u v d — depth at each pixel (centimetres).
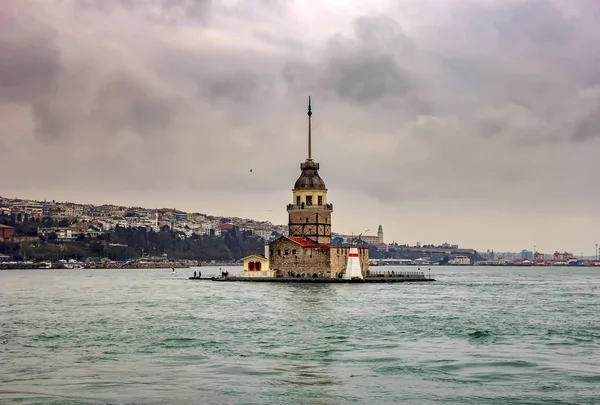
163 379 6888
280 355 8094
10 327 10481
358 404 6084
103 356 8044
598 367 7412
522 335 9562
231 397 6262
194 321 11156
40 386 6606
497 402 6131
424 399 6225
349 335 9569
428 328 10238
